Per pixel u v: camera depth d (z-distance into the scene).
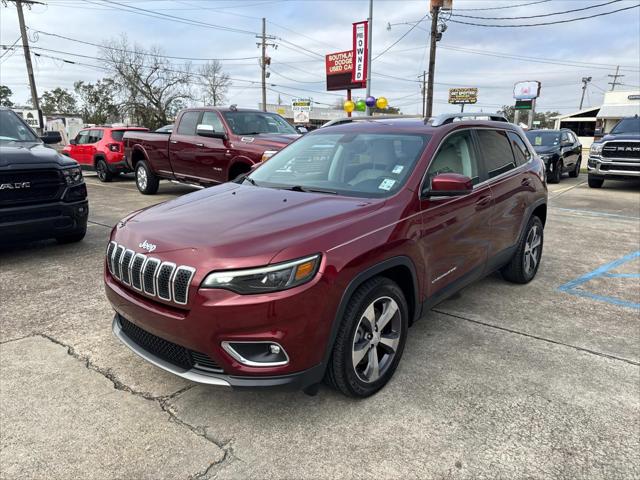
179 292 2.49
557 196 12.30
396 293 3.00
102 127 15.00
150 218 3.05
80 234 6.19
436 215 3.32
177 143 9.74
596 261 6.07
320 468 2.36
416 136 3.66
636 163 12.45
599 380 3.20
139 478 2.28
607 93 43.56
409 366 3.35
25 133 6.73
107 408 2.81
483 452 2.49
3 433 2.57
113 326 3.13
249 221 2.80
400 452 2.48
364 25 21.14
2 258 5.80
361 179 3.45
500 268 4.92
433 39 23.22
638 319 4.24
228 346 2.44
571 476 2.32
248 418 2.75
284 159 4.14
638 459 2.44
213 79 61.09
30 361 3.32
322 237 2.60
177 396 2.95
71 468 2.34
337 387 2.79
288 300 2.40
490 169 4.17
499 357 3.49
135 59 52.38
